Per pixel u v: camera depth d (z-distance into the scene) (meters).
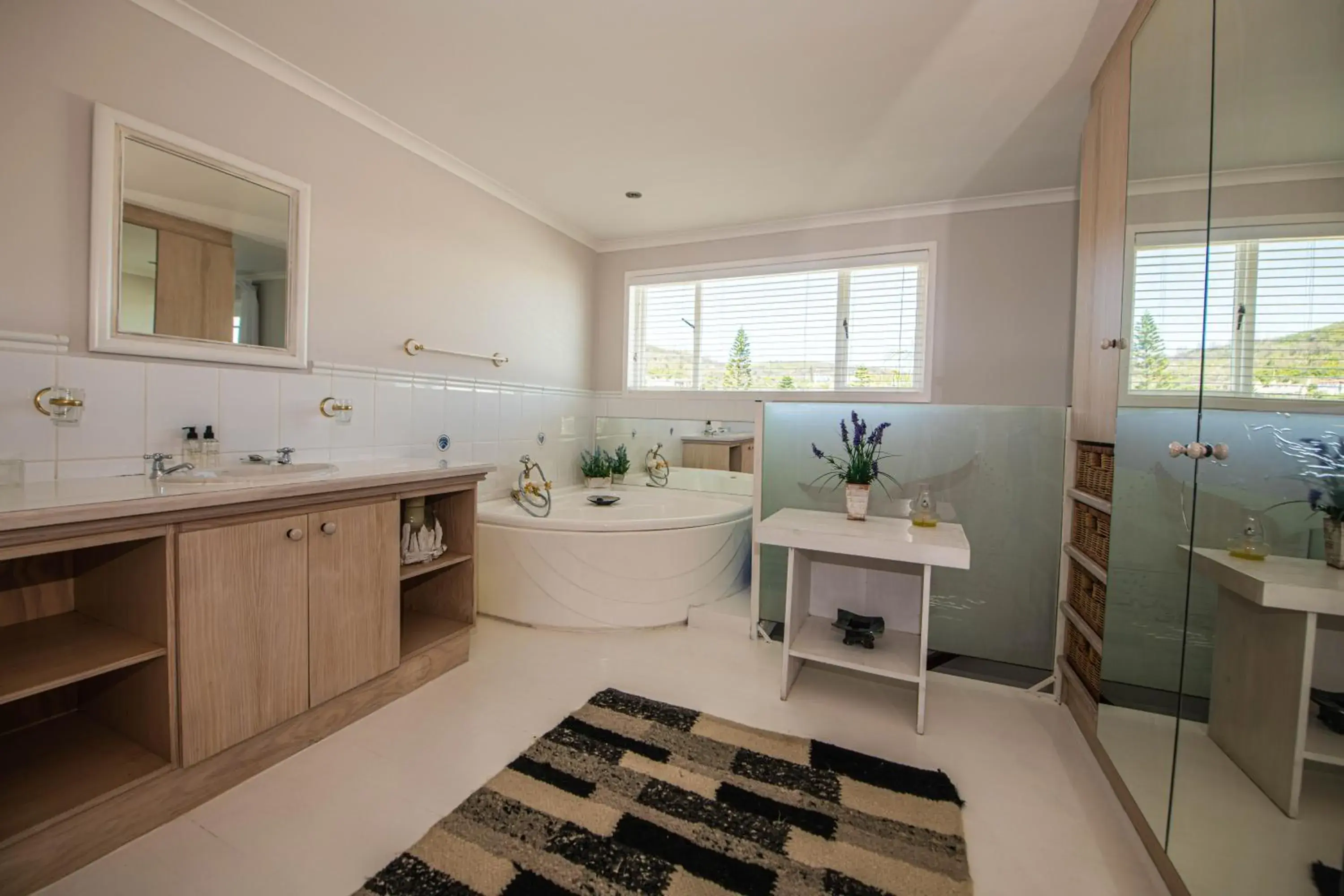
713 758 1.85
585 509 3.63
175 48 1.86
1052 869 1.45
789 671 2.34
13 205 1.56
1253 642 1.17
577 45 1.98
